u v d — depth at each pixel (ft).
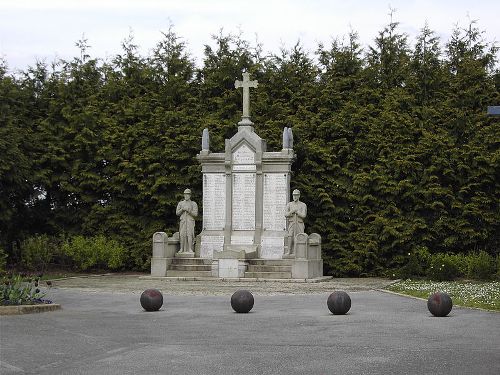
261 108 115.85
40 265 107.14
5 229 114.73
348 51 119.55
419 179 106.63
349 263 106.11
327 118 112.78
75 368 36.78
